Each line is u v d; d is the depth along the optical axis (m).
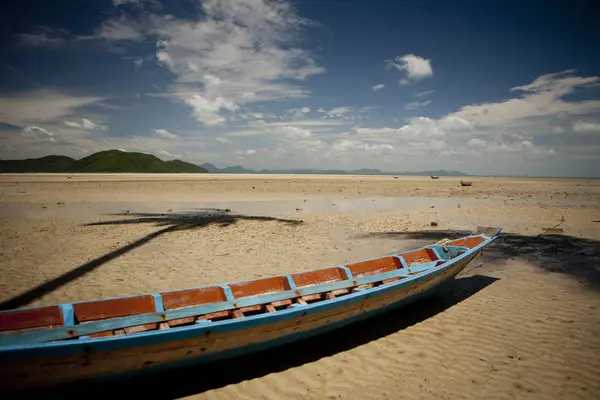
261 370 5.70
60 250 12.65
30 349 3.84
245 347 5.43
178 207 24.61
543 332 7.04
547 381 5.45
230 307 6.06
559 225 18.61
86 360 4.21
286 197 32.50
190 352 4.89
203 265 11.18
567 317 7.71
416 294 7.81
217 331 4.88
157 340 4.48
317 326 6.14
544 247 14.02
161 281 9.69
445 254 10.04
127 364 4.53
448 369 5.77
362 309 6.70
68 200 27.16
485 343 6.62
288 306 6.68
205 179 59.50
